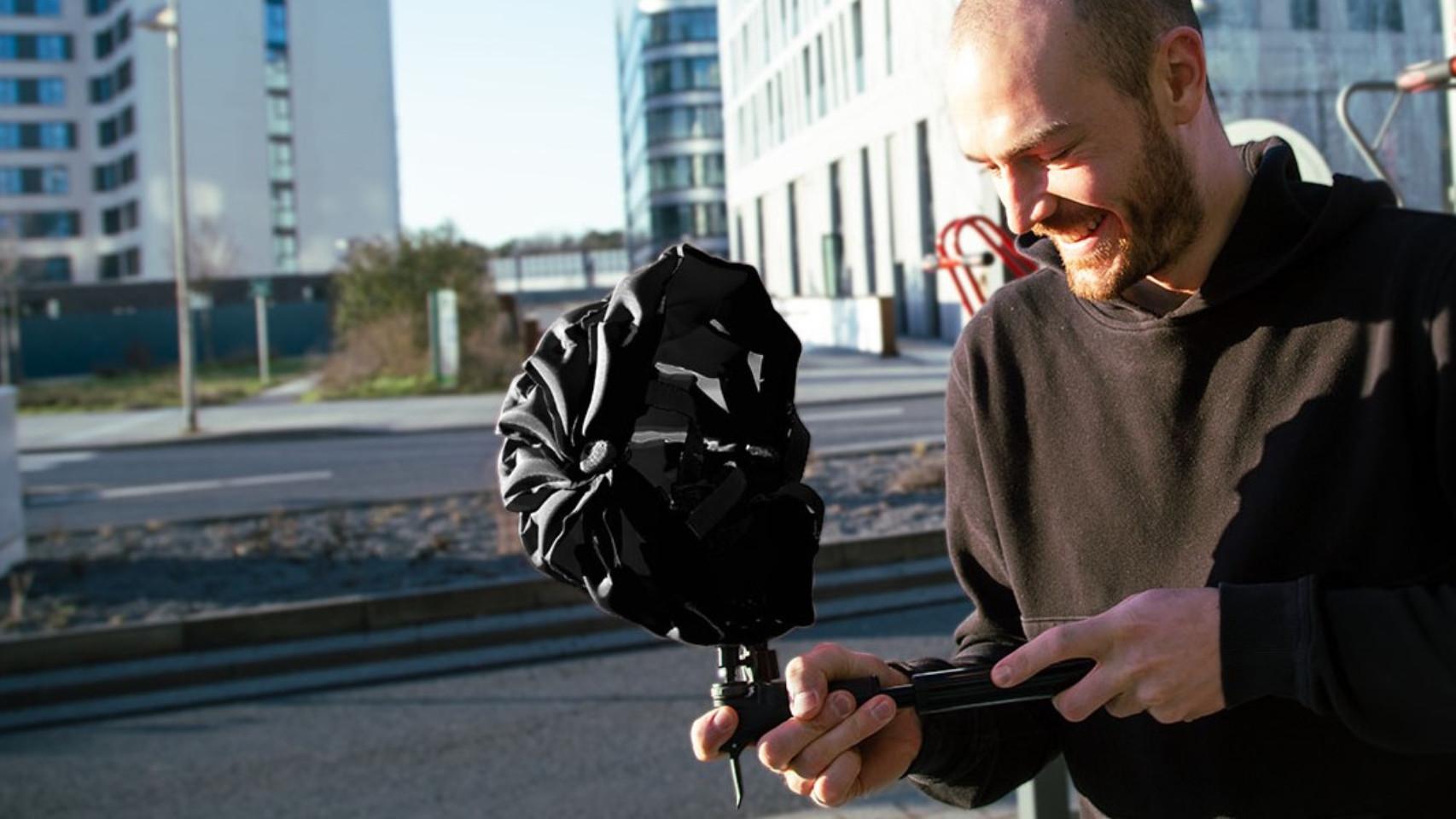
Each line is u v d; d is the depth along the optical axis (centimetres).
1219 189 124
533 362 106
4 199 7081
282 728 539
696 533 104
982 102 116
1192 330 126
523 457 107
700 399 108
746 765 463
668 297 106
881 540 741
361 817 432
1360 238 121
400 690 585
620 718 527
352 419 1892
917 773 134
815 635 636
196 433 1823
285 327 4147
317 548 826
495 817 426
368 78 6631
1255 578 120
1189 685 104
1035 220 118
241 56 6281
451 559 780
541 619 666
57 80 7162
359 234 6600
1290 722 120
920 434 1248
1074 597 137
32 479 1428
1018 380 143
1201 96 118
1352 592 106
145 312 4088
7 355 3734
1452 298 113
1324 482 119
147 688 602
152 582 752
